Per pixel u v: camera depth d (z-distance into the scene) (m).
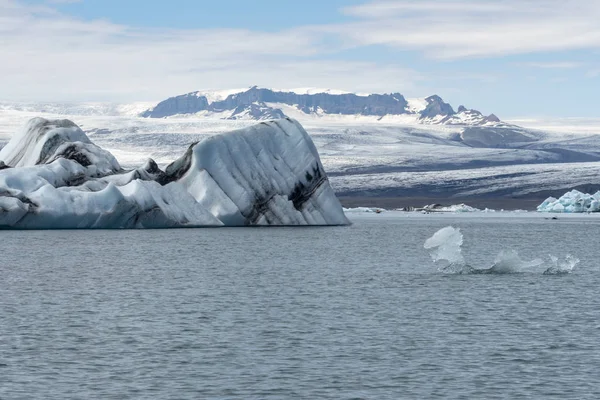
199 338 39.12
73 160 133.75
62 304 49.88
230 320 44.31
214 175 138.12
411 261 83.31
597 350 36.41
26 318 44.34
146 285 60.50
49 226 121.00
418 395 29.52
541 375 32.09
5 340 38.09
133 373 32.25
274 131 146.62
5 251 93.00
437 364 33.84
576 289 57.84
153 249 97.88
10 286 59.03
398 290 57.53
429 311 47.62
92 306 49.12
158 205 127.94
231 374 32.19
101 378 31.47
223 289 58.25
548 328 41.94
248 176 140.75
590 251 105.00
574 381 31.23
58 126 145.50
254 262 81.50
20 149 142.38
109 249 97.12
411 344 37.75
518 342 38.19
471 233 157.25
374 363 34.00
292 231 140.50
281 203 143.50
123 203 124.00
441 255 70.56
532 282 62.12
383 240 123.62
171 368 33.09
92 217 122.38
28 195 120.56
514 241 128.88
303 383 30.95
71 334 39.81
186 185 137.25
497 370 32.88
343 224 157.00
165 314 46.28
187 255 89.38
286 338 39.19
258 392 29.78
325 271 72.19
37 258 83.81
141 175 134.12
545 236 145.25
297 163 147.25
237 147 140.88
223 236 124.56
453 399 29.06
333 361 34.34
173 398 29.00
